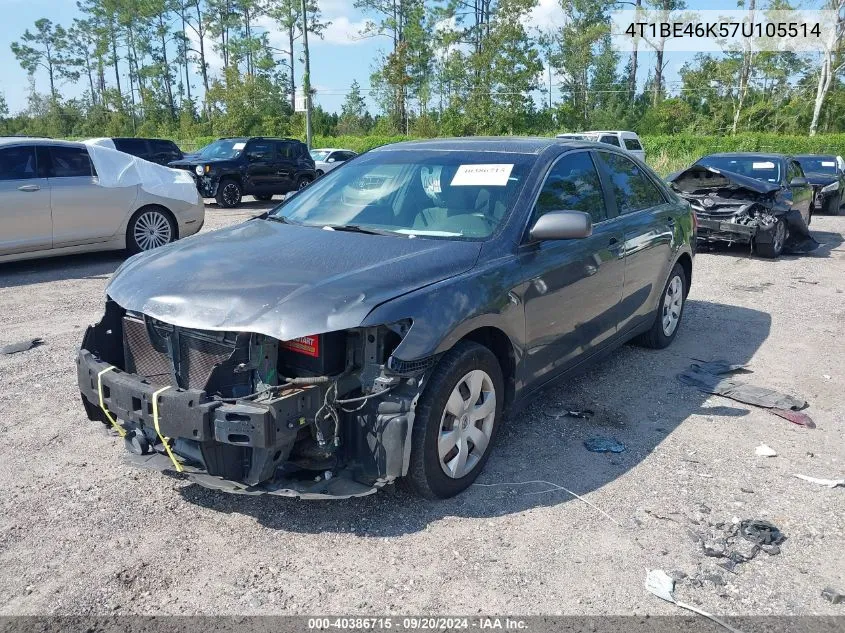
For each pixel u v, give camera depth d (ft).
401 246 12.16
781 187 36.40
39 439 13.80
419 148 15.66
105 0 287.28
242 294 10.34
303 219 14.46
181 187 34.86
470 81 159.12
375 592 9.41
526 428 14.67
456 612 9.05
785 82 188.14
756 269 33.60
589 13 198.29
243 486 10.24
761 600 9.38
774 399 16.31
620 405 16.05
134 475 12.46
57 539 10.51
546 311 13.33
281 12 193.57
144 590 9.42
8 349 19.04
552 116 181.37
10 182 28.84
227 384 10.22
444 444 11.21
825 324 23.47
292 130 170.50
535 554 10.28
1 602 9.14
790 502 11.89
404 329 10.37
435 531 10.82
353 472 10.68
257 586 9.52
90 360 11.31
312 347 10.15
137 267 12.10
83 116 296.71
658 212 18.54
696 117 190.49
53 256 33.12
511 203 13.29
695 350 20.39
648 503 11.76
